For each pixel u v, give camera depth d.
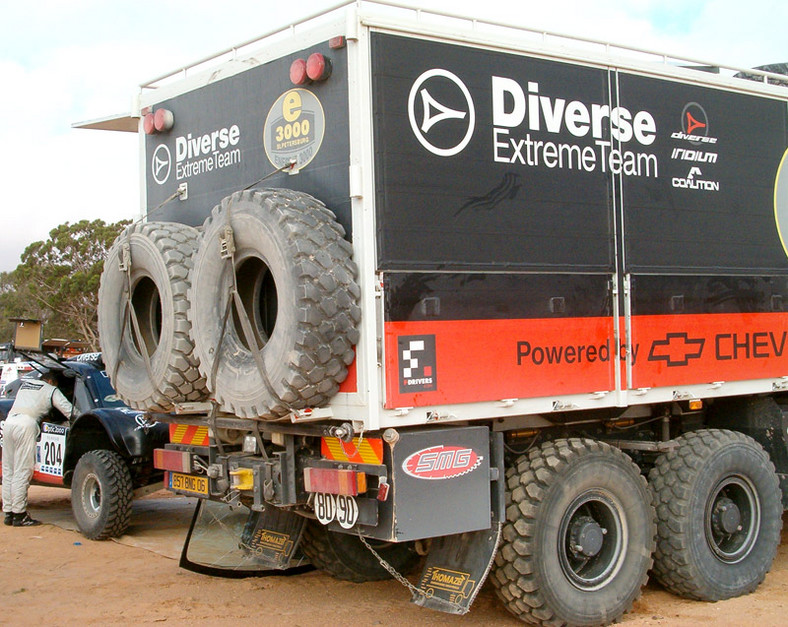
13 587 6.27
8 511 8.76
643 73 5.75
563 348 5.17
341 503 4.77
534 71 5.21
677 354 5.75
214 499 5.63
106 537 7.95
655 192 5.73
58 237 41.88
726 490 6.16
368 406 4.42
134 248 5.62
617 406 5.41
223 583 6.34
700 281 5.93
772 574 6.59
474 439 4.86
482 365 4.82
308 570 6.67
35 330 8.41
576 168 5.34
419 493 4.62
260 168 5.39
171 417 6.08
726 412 6.75
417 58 4.75
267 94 5.33
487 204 4.93
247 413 4.74
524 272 5.04
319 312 4.36
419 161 4.70
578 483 5.19
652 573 5.97
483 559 4.99
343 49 4.73
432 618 5.43
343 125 4.71
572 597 5.12
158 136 6.45
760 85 6.41
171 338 5.27
